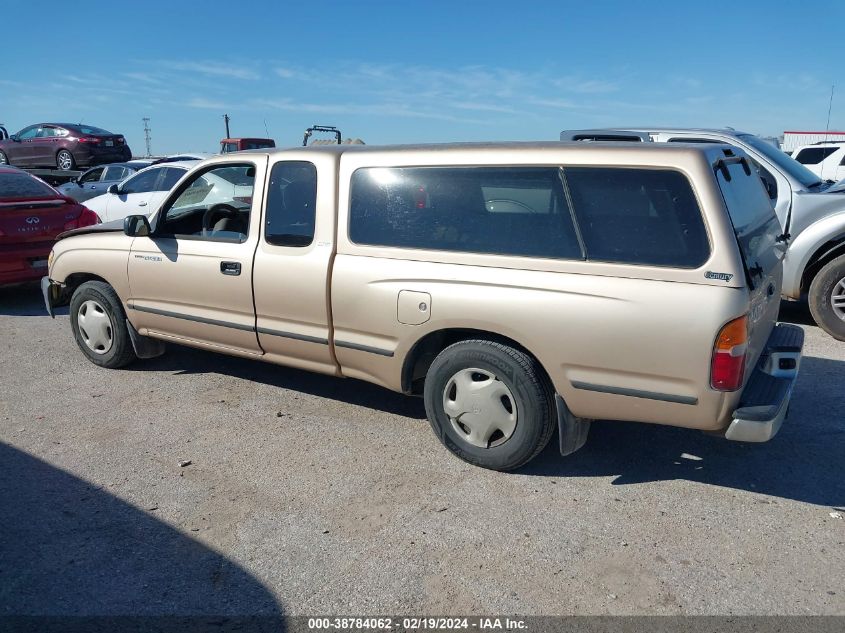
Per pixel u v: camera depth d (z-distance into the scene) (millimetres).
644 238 3551
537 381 3840
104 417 4973
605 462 4262
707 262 3408
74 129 19781
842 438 4570
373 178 4332
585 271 3650
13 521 3625
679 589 3078
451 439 4211
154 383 5621
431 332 4113
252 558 3312
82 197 14609
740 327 3373
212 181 5785
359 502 3805
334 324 4496
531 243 3820
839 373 5742
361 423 4836
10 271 7988
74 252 5875
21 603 2994
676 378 3480
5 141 20922
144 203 10836
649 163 3564
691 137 7465
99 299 5758
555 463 4246
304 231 4574
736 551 3354
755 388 3678
